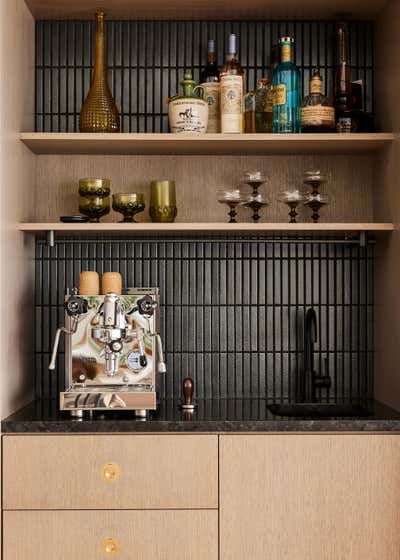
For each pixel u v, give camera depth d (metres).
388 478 2.00
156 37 2.53
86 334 2.14
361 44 2.53
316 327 2.43
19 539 1.98
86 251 2.52
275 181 2.53
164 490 1.99
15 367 2.21
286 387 2.52
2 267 2.05
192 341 2.52
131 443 1.99
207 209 2.52
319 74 2.42
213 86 2.40
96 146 2.36
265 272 2.53
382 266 2.41
